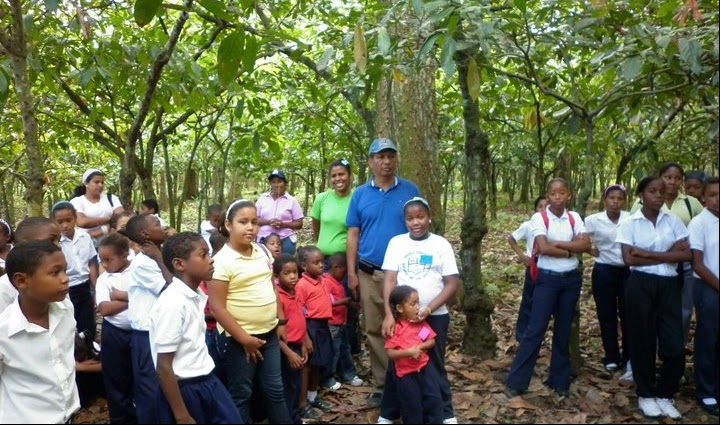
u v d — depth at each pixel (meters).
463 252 4.65
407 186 4.03
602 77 5.01
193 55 5.86
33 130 3.93
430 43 3.28
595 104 5.00
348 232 4.14
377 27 3.74
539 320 3.96
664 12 3.72
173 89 4.79
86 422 3.83
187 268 2.79
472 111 4.40
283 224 6.48
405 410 3.31
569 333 4.05
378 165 3.93
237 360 3.21
